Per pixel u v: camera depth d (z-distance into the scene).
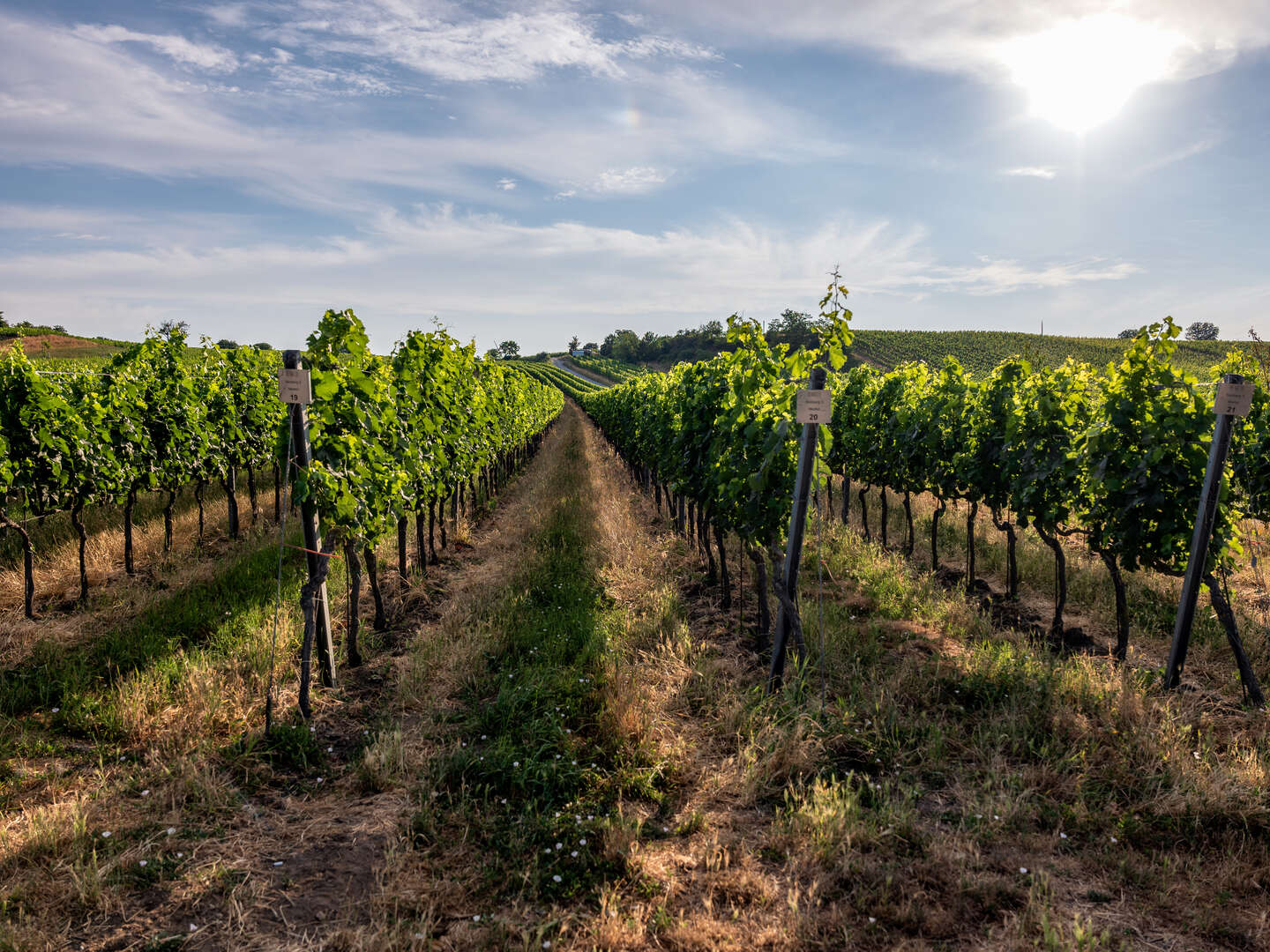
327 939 2.96
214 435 10.84
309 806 4.08
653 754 4.56
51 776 4.25
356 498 6.29
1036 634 7.13
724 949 2.89
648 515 15.61
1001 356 71.75
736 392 7.71
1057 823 3.78
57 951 2.85
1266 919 3.05
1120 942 2.91
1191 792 3.99
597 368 131.00
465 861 3.54
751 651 6.74
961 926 3.04
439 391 10.45
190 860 3.49
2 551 9.69
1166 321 5.90
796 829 3.67
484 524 14.43
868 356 73.31
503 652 6.50
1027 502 7.12
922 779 4.34
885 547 11.41
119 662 6.01
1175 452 5.83
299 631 6.63
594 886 3.31
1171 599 7.76
